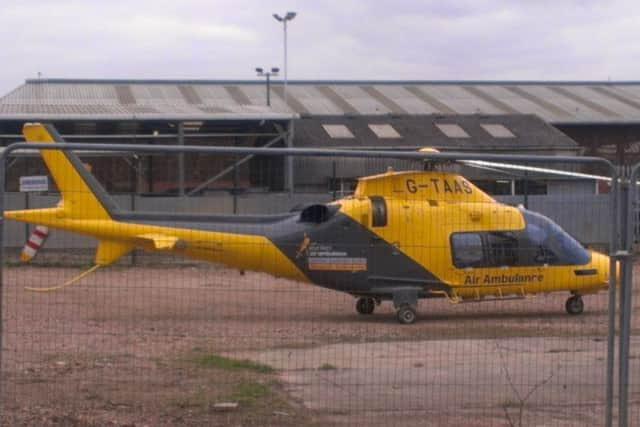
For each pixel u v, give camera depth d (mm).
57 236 22219
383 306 20328
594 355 13609
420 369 12383
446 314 19281
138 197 29469
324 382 11430
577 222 18609
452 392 10977
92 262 20047
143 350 13414
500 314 19234
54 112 40156
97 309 17406
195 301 18344
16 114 38719
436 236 17750
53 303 18141
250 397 10406
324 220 17516
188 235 16859
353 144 43781
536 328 16719
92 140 40750
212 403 10078
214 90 54562
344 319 18188
